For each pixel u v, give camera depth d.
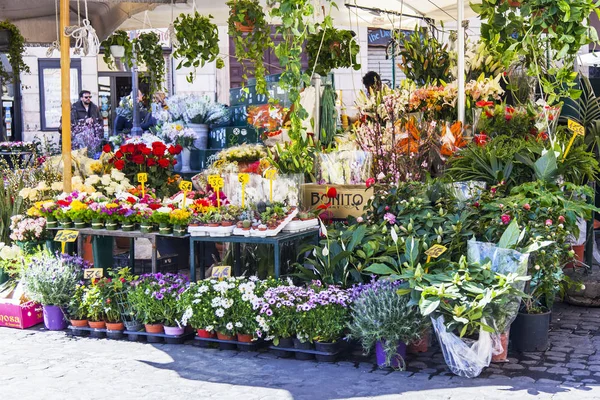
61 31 6.06
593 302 5.75
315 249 5.02
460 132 6.11
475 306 4.14
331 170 5.88
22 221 5.89
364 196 5.73
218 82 13.59
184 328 5.10
